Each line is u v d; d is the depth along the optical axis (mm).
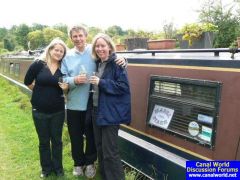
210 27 4957
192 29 4980
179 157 4156
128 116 4277
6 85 14906
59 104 4895
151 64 4707
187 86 4059
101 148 4562
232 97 3461
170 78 4285
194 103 3922
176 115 4223
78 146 5086
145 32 6965
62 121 5023
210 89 3727
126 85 4191
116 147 4309
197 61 3904
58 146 5121
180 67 4156
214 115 3633
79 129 5000
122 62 4188
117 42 7293
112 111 4172
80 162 5191
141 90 4871
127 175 4754
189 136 3992
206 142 3742
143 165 4684
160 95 4516
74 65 4691
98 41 4188
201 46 4969
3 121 8633
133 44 6566
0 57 20016
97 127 4488
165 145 4387
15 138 7227
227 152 3484
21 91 12633
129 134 5117
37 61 4785
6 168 5770
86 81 4504
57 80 4746
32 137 7156
